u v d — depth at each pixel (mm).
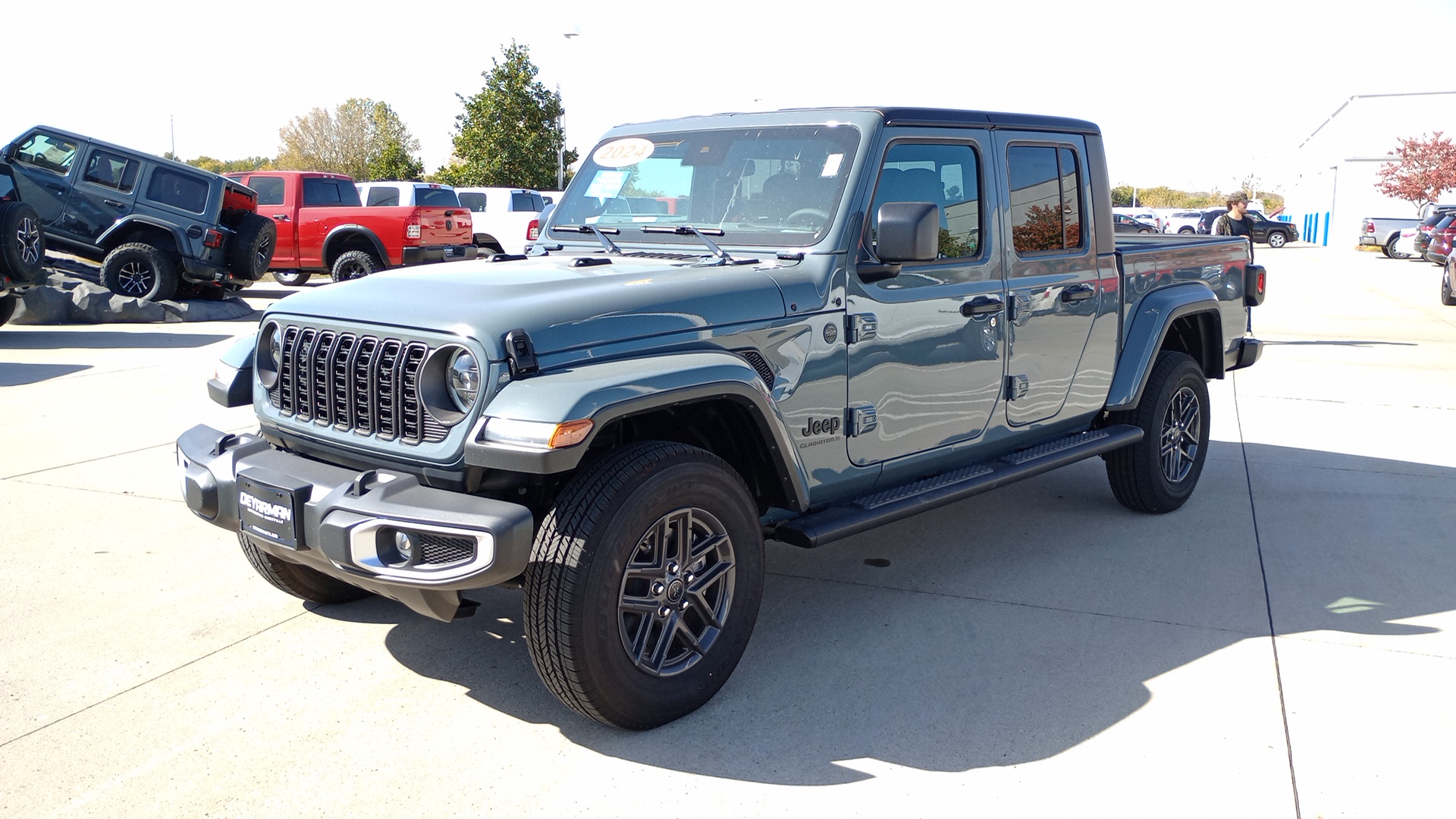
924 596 4457
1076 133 4855
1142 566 4812
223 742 3227
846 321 3779
